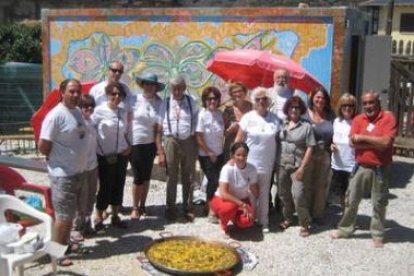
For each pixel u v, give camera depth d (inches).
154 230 265.1
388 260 235.5
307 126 258.4
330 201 315.3
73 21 433.4
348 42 355.9
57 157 214.1
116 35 418.0
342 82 351.3
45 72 450.9
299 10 352.2
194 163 278.1
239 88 281.1
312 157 262.1
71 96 211.5
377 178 245.3
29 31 584.1
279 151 264.7
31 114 516.4
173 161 271.6
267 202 265.0
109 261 227.3
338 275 220.5
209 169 278.2
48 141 211.3
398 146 457.4
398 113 466.6
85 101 237.3
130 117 265.0
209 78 388.8
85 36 430.3
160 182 354.0
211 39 384.2
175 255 225.9
